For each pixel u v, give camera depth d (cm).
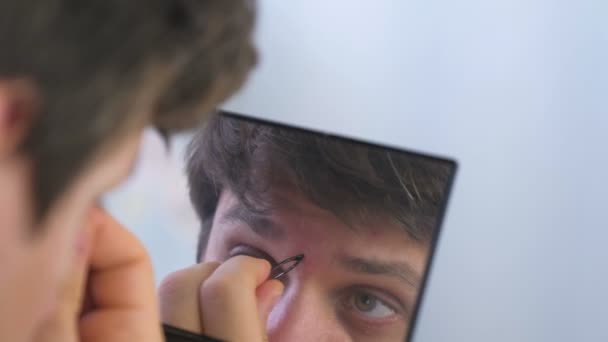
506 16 47
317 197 44
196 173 46
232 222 45
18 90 21
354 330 42
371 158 43
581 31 46
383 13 50
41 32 20
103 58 21
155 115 26
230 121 46
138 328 38
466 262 50
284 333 43
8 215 23
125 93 22
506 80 48
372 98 51
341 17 51
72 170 22
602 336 47
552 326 48
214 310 44
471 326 50
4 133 21
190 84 26
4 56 20
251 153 45
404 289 42
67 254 27
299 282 44
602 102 46
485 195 49
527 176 48
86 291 38
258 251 44
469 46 48
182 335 44
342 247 43
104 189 26
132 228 47
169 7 22
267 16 52
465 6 48
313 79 52
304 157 44
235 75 28
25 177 22
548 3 46
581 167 47
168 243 47
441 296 50
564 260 48
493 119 48
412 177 42
